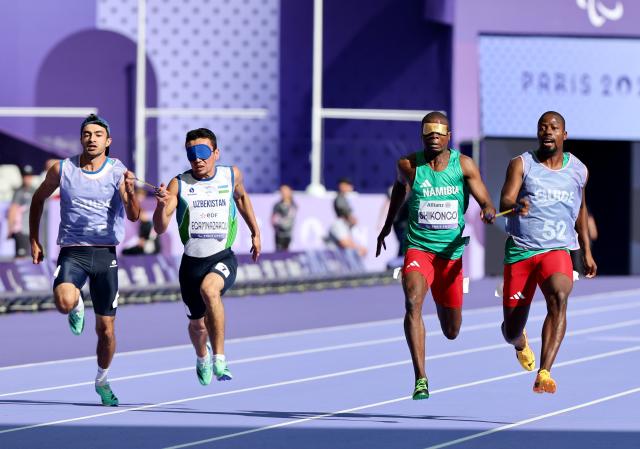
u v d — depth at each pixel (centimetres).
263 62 8006
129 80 7825
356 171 7431
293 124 8006
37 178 6544
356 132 7931
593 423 2566
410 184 2650
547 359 2481
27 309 5425
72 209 2695
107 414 2705
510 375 3391
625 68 8131
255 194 7169
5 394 3069
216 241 2759
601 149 8375
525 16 8006
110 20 7825
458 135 7931
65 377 3419
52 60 7762
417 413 2712
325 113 7756
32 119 7575
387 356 3894
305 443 2327
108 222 2716
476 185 2612
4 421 2605
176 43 7938
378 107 7981
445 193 2620
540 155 2622
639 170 8225
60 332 4653
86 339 4425
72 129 7638
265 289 6525
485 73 7962
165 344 4275
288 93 8012
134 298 5853
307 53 8038
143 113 7600
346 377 3375
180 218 2767
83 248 2705
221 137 7919
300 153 7712
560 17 8044
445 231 2627
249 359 3828
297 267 6744
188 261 2770
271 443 2327
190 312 2794
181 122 7862
